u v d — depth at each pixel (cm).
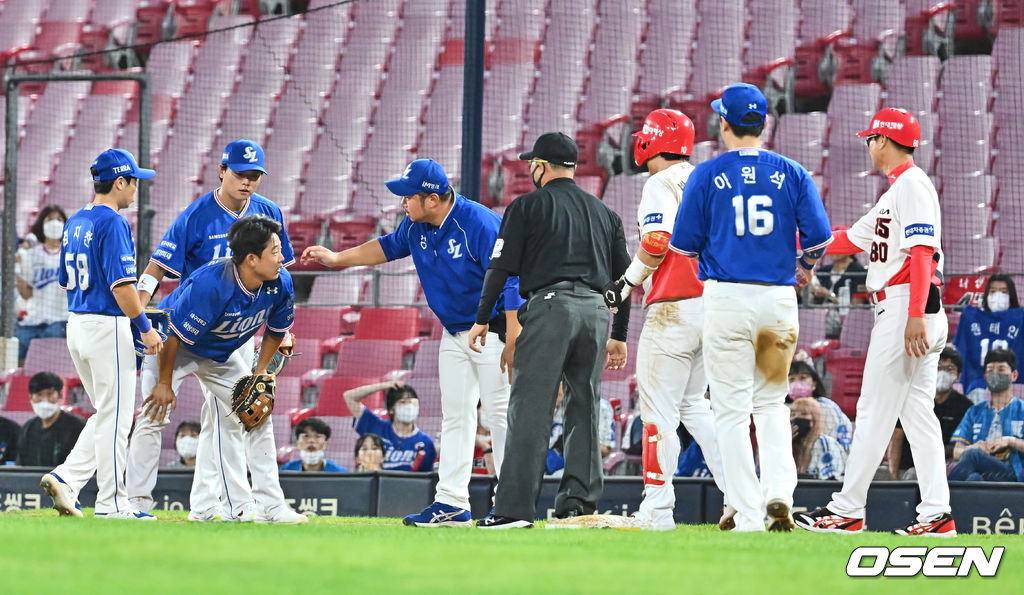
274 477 1858
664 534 1485
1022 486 2189
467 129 2686
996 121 4059
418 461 3091
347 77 4556
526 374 1623
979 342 3191
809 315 3472
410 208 1761
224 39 4669
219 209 1986
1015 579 1051
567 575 964
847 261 3469
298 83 4566
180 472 2467
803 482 2309
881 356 1712
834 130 4141
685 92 4347
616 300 1678
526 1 4538
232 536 1293
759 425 1609
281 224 1939
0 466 2447
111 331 1859
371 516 2411
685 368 1841
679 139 1773
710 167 1606
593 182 4294
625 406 3484
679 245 1623
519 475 1617
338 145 4419
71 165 4509
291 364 3778
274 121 4509
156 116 4562
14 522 1561
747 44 4362
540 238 1639
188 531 1388
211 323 1755
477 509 2417
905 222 1675
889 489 2267
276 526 1633
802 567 1076
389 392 3141
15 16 4788
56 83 4659
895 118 1739
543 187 1680
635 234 4097
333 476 2441
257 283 1759
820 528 1742
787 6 4375
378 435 3086
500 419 1811
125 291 1797
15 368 3631
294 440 3522
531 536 1410
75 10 4781
